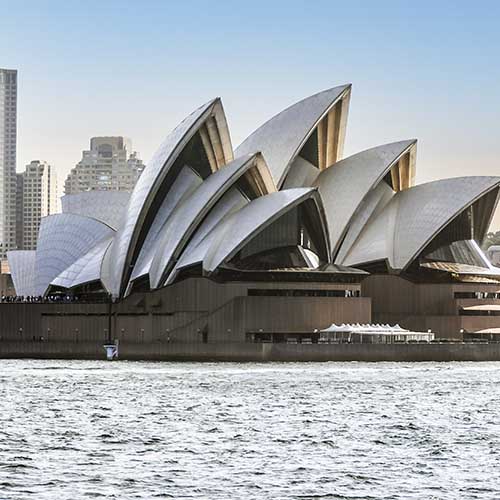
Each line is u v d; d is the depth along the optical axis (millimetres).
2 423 143000
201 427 139625
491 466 112938
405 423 145000
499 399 175625
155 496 98125
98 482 103875
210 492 100000
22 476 106312
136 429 137500
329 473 109062
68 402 168000
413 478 106812
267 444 126000
